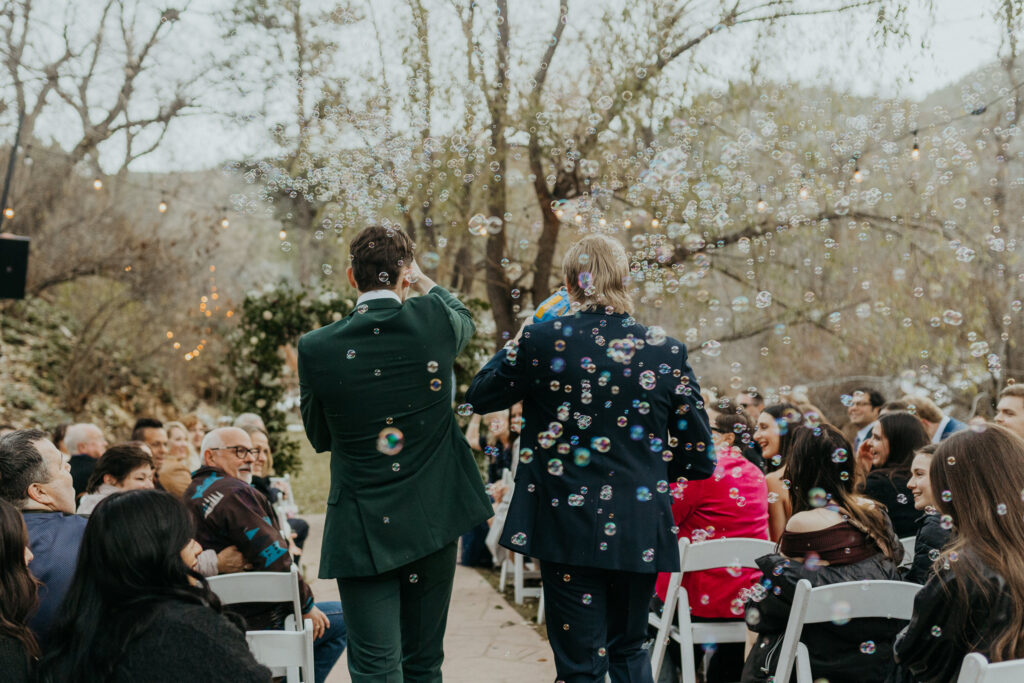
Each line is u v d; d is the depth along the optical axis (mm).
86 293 12016
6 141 10523
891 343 7301
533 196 7375
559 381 1959
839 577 2166
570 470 1942
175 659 1340
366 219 5723
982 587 1640
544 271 6949
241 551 2668
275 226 13219
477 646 3760
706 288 7605
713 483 2695
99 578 1404
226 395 10906
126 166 11203
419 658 2111
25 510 2090
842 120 6938
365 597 1993
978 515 1696
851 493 2311
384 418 1984
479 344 6996
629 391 1945
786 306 7617
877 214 7078
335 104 6633
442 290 2174
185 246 12008
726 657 2846
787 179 7031
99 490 2762
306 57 7211
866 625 2137
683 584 2723
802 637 2195
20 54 9984
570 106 6594
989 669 1453
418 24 6535
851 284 7586
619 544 1890
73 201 11336
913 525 3133
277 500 4098
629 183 6473
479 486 2135
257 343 7168
